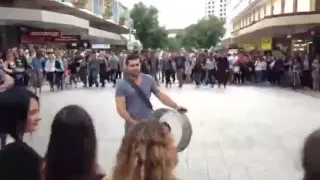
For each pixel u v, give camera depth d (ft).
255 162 25.13
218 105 51.21
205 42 273.95
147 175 7.70
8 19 79.56
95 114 42.45
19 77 52.80
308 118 41.50
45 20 83.51
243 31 140.46
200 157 26.22
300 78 76.07
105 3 170.81
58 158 7.16
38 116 9.55
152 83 17.33
